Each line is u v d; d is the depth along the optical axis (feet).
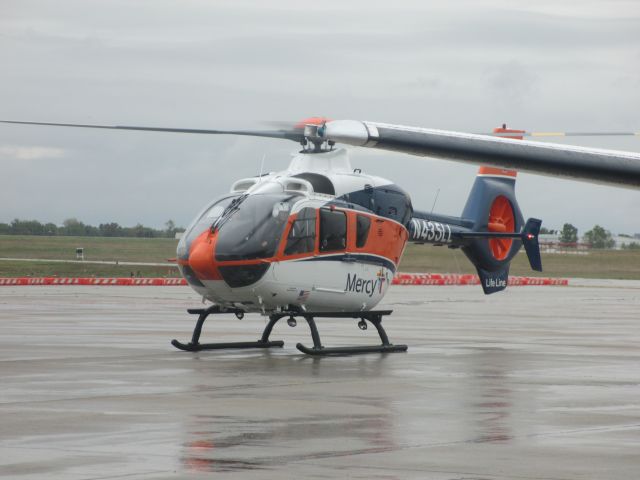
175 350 80.84
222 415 48.70
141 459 38.24
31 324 107.65
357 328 108.27
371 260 84.69
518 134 50.11
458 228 114.42
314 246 80.48
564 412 50.08
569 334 101.50
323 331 103.55
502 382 61.98
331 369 68.90
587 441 42.22
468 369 69.26
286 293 79.71
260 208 78.84
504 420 47.57
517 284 282.36
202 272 78.48
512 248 119.03
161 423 46.32
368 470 36.52
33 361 71.97
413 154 37.32
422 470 36.55
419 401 53.72
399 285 262.47
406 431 44.57
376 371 67.77
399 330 106.11
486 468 36.91
